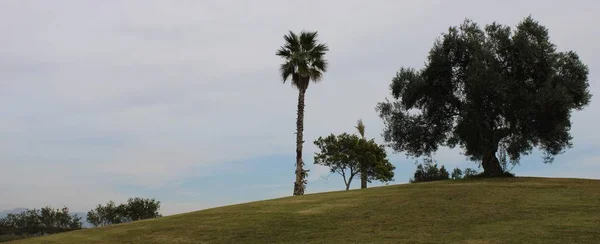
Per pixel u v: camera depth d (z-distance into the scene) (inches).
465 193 976.3
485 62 1196.5
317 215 880.9
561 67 1221.7
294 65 1664.6
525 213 761.0
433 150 1386.6
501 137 1243.8
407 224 748.0
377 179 2129.7
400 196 1011.9
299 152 1553.9
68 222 2080.5
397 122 1370.6
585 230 630.5
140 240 799.1
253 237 752.3
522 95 1162.6
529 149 1229.7
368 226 757.9
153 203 2201.0
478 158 1305.4
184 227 877.8
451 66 1302.9
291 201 1119.6
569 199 855.7
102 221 2140.7
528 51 1184.8
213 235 788.6
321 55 1689.2
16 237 1268.5
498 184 1081.4
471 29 1311.5
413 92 1331.2
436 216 788.0
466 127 1219.9
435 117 1349.7
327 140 2142.0
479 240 616.4
